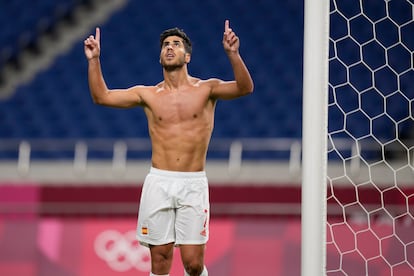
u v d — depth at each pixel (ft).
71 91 157.48
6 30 169.99
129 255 97.96
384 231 89.10
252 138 144.05
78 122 151.02
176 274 95.25
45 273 98.27
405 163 120.78
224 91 58.08
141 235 59.16
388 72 133.39
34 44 168.55
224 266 95.96
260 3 168.55
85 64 163.02
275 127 145.48
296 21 165.37
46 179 130.62
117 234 99.04
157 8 170.81
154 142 58.95
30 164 134.51
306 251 53.36
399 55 133.59
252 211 111.04
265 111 148.46
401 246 88.43
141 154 142.51
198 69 157.28
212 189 112.06
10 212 114.83
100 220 100.22
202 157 59.11
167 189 58.08
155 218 58.39
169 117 58.39
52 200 115.14
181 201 58.13
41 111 154.10
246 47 160.15
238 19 166.30
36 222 100.58
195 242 58.34
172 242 58.95
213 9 168.86
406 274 87.81
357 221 96.27
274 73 155.33
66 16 172.65
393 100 132.77
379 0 134.00
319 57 53.62
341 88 132.05
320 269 53.11
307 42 53.83
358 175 114.73
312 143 53.42
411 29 132.87
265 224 97.71
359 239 87.76
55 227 100.07
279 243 96.53
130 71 159.12
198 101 58.34
